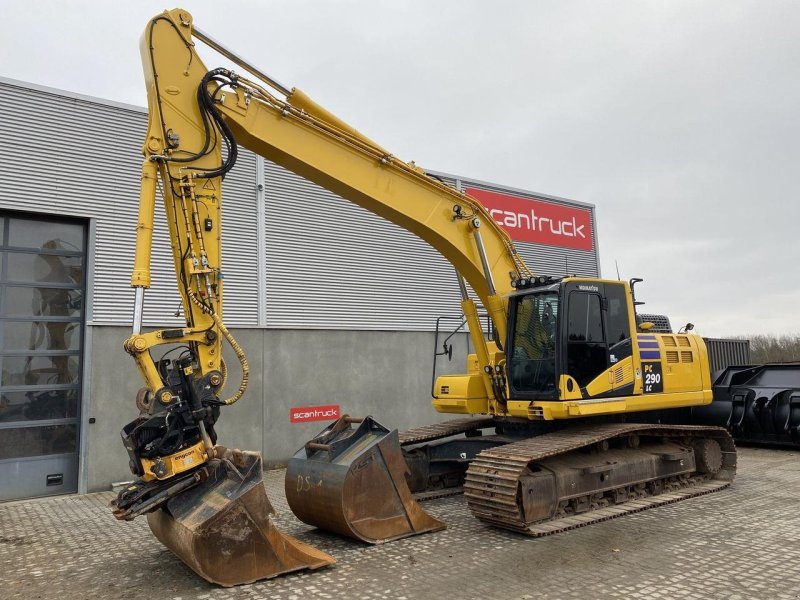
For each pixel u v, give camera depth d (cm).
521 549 577
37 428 952
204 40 588
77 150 1005
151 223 533
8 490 918
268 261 1178
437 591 473
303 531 666
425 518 642
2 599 493
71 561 591
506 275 796
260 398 1136
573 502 686
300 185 1238
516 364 769
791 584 469
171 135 554
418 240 1412
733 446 879
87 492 952
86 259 1013
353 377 1263
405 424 1332
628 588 470
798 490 830
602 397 744
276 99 612
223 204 1137
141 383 1018
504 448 677
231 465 524
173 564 568
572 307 733
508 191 1575
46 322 979
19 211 953
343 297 1270
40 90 981
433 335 1404
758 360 3869
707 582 478
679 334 905
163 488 501
